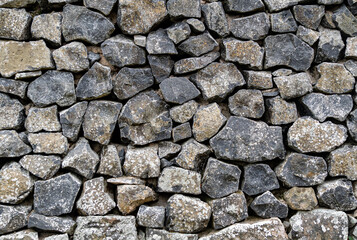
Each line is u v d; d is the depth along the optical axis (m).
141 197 2.16
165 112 2.26
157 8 2.23
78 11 2.20
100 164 2.18
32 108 2.17
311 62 2.31
